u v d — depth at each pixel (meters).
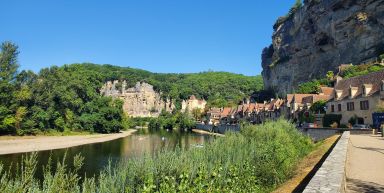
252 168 16.44
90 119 97.62
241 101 173.38
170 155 11.48
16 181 7.65
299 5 137.38
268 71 161.00
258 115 109.81
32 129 74.94
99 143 67.31
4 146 53.22
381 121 46.12
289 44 136.25
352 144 26.00
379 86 50.78
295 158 22.44
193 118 176.62
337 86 65.12
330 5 104.31
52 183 8.12
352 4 95.88
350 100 56.59
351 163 16.36
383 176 13.12
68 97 88.62
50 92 84.38
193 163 11.72
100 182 9.54
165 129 155.25
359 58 92.56
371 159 17.70
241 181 14.48
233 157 15.66
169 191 9.00
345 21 97.69
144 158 10.82
